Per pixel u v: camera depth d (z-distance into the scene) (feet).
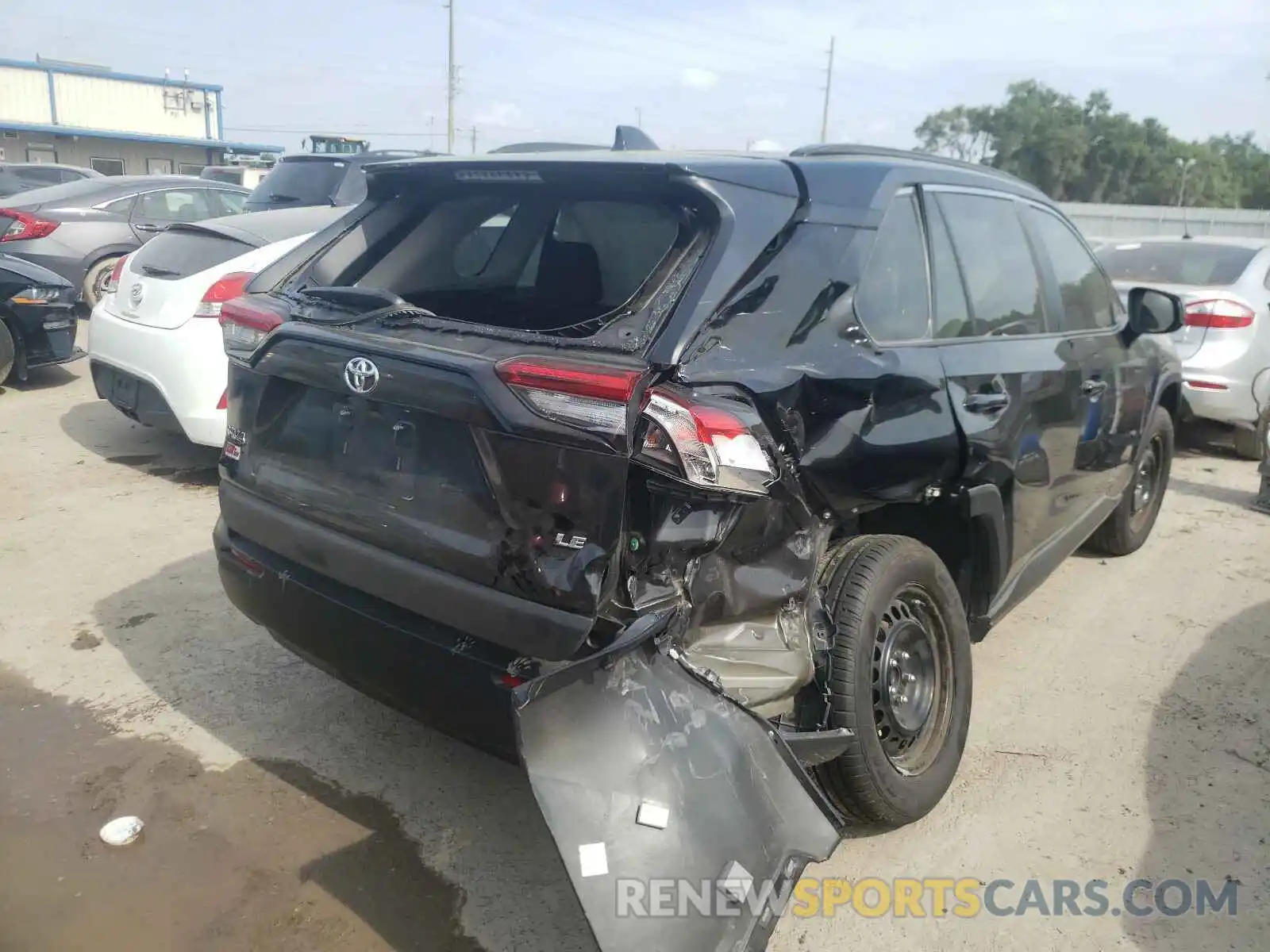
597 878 6.65
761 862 7.11
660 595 7.63
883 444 9.20
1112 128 212.84
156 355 18.71
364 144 85.66
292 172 35.53
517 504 7.63
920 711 10.20
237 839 9.72
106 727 11.48
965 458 10.32
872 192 9.78
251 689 12.40
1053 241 13.92
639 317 7.89
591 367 7.39
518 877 9.37
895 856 9.89
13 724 11.45
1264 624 15.38
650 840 6.86
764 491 7.80
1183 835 10.27
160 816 10.00
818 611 9.03
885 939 8.83
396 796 10.48
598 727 7.11
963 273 11.28
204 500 18.97
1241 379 23.77
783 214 8.75
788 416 8.17
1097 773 11.32
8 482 19.57
